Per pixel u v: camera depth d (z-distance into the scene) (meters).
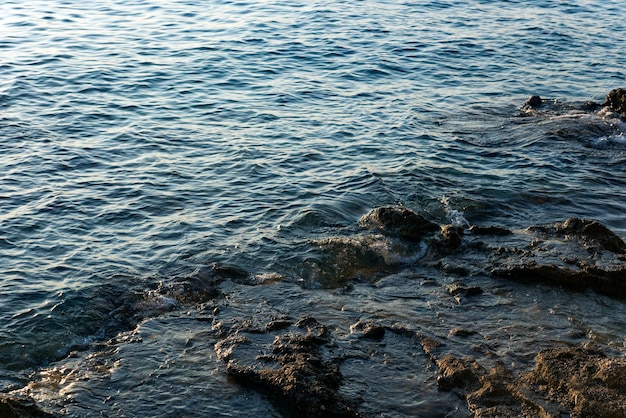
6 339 9.36
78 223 12.46
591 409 7.79
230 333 9.46
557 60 23.64
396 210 12.43
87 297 10.30
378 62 22.69
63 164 14.73
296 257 11.51
